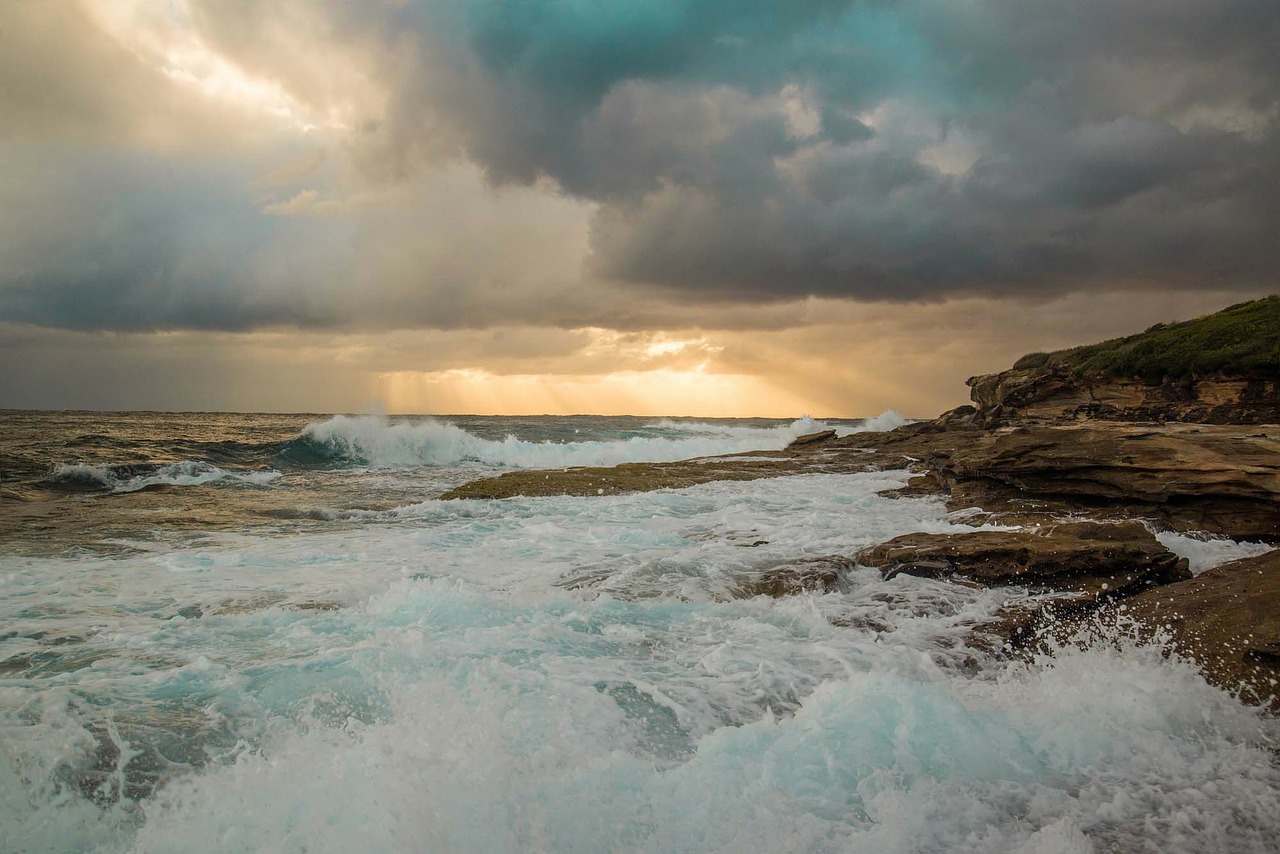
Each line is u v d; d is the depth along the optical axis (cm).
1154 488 1306
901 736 539
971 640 812
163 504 1859
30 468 2292
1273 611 749
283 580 1080
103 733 555
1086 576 981
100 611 907
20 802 460
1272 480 1183
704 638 819
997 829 450
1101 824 463
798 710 602
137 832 434
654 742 562
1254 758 565
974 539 1098
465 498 2030
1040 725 585
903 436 3422
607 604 930
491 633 793
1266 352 2169
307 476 2559
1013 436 1661
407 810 438
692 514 1752
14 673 689
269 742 555
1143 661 757
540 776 486
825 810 461
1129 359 2623
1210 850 441
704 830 440
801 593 990
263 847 417
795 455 3078
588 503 1928
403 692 629
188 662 715
